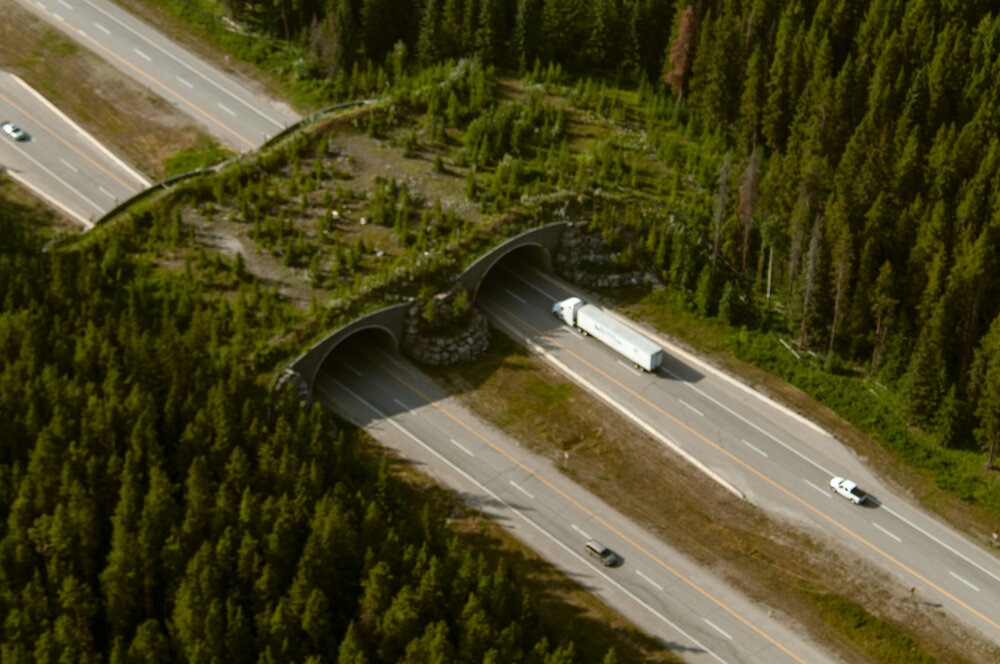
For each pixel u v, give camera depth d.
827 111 157.75
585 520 125.25
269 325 136.25
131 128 169.12
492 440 133.38
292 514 111.25
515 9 182.12
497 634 105.12
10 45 182.12
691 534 124.56
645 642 114.31
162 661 102.81
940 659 114.19
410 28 181.62
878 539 125.00
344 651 103.56
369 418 134.62
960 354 142.38
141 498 111.81
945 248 141.12
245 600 107.19
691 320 149.75
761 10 172.25
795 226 146.38
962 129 155.62
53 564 106.00
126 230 146.25
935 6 172.50
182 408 120.69
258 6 186.12
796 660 113.56
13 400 117.88
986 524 127.19
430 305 141.38
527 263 157.50
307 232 149.62
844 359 145.62
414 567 109.38
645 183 162.38
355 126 164.62
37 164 162.25
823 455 133.75
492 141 163.25
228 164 157.62
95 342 126.31
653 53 182.12
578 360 144.00
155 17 187.12
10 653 97.69
